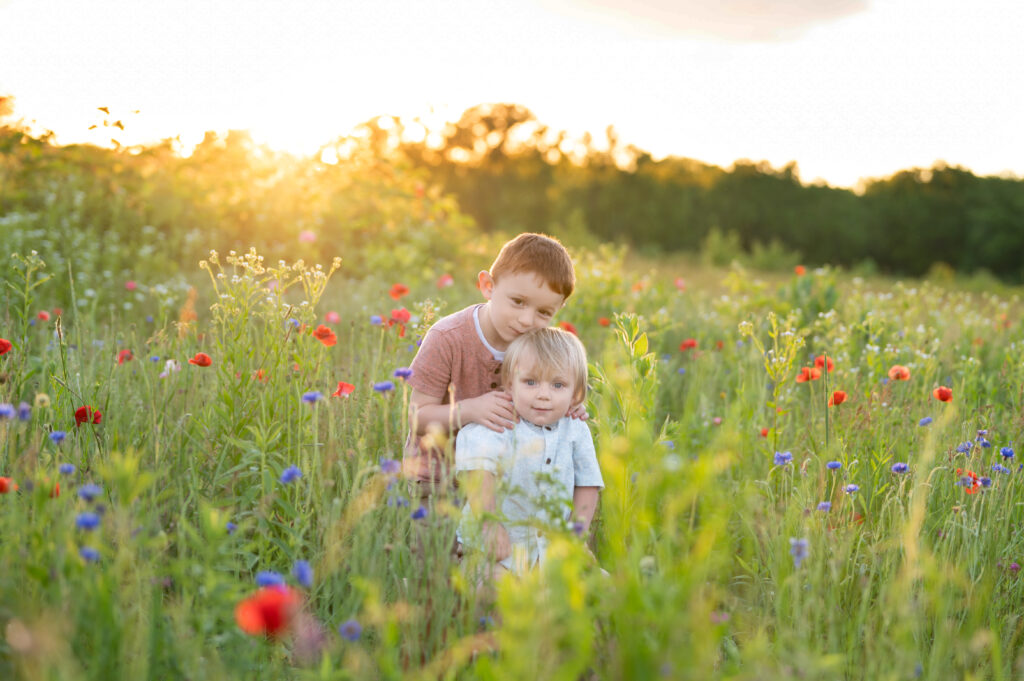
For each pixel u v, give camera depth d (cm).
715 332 630
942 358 520
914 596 217
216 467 259
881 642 183
